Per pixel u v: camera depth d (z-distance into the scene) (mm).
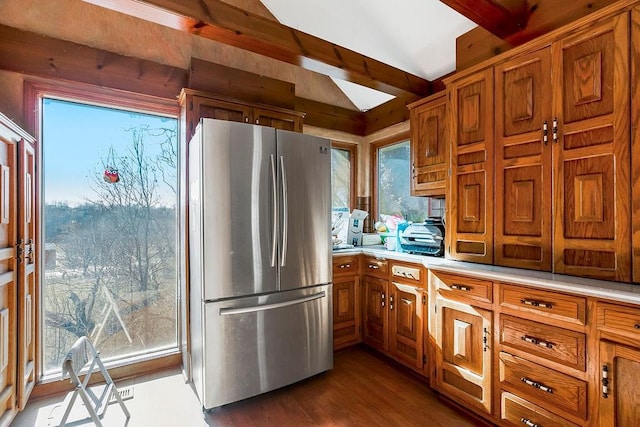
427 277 2160
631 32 1328
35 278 1986
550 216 1601
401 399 2021
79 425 1664
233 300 1925
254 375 1982
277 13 2852
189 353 2268
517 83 1742
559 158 1563
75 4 2133
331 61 2205
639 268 1304
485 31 2180
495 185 1846
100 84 2191
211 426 1760
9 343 1654
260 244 2008
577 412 1339
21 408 1763
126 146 2367
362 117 3600
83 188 2223
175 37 2492
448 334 1931
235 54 2795
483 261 1906
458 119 2057
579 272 1485
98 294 2273
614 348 1235
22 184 1746
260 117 2516
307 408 1930
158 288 2477
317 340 2256
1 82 1905
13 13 1956
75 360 1557
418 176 2600
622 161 1355
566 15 1752
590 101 1456
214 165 1870
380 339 2602
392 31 2521
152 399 2018
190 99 2254
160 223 2490
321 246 2285
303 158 2191
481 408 1728
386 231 3219
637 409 1184
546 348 1448
